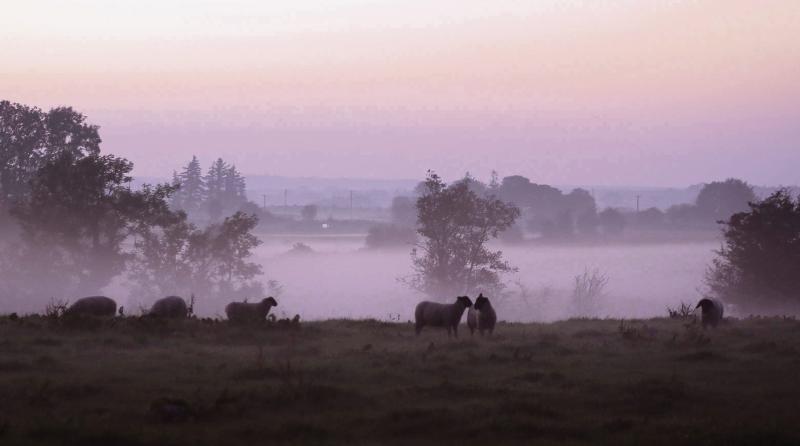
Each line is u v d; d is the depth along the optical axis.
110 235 89.00
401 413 15.48
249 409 15.80
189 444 13.05
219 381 18.66
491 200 96.12
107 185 89.50
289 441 13.52
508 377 19.94
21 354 22.62
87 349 23.92
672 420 15.30
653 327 33.12
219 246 88.38
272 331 29.14
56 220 84.50
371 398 17.02
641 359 23.50
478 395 17.64
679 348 26.19
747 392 18.23
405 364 21.72
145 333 27.81
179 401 15.49
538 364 22.23
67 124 111.44
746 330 33.75
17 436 13.20
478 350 24.84
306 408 16.14
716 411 16.27
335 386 17.84
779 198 77.50
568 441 13.88
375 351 24.44
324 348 25.45
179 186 90.56
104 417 14.68
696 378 20.16
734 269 79.88
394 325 35.38
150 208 90.44
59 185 87.00
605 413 16.14
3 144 108.31
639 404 16.64
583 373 20.77
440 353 23.80
